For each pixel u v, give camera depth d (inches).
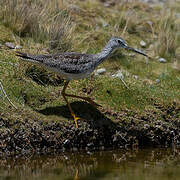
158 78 562.9
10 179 344.8
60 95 470.3
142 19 700.0
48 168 378.6
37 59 434.9
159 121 470.6
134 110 472.1
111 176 359.3
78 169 378.0
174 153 442.9
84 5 701.3
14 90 453.7
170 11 713.0
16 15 577.9
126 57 591.5
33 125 415.8
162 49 620.7
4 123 408.5
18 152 404.2
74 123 431.5
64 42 566.6
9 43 541.0
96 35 618.2
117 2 741.9
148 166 391.2
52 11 613.9
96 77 516.4
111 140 447.2
